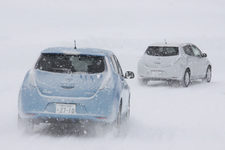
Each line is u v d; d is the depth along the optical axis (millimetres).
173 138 22328
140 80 52250
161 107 34906
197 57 55312
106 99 20109
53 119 20000
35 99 20047
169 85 53219
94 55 21281
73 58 21156
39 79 20453
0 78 48344
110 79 20750
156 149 19359
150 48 51750
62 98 19891
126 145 19891
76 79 20312
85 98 19953
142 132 23781
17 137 20594
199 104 36969
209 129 25312
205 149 19828
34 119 20188
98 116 19938
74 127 24109
